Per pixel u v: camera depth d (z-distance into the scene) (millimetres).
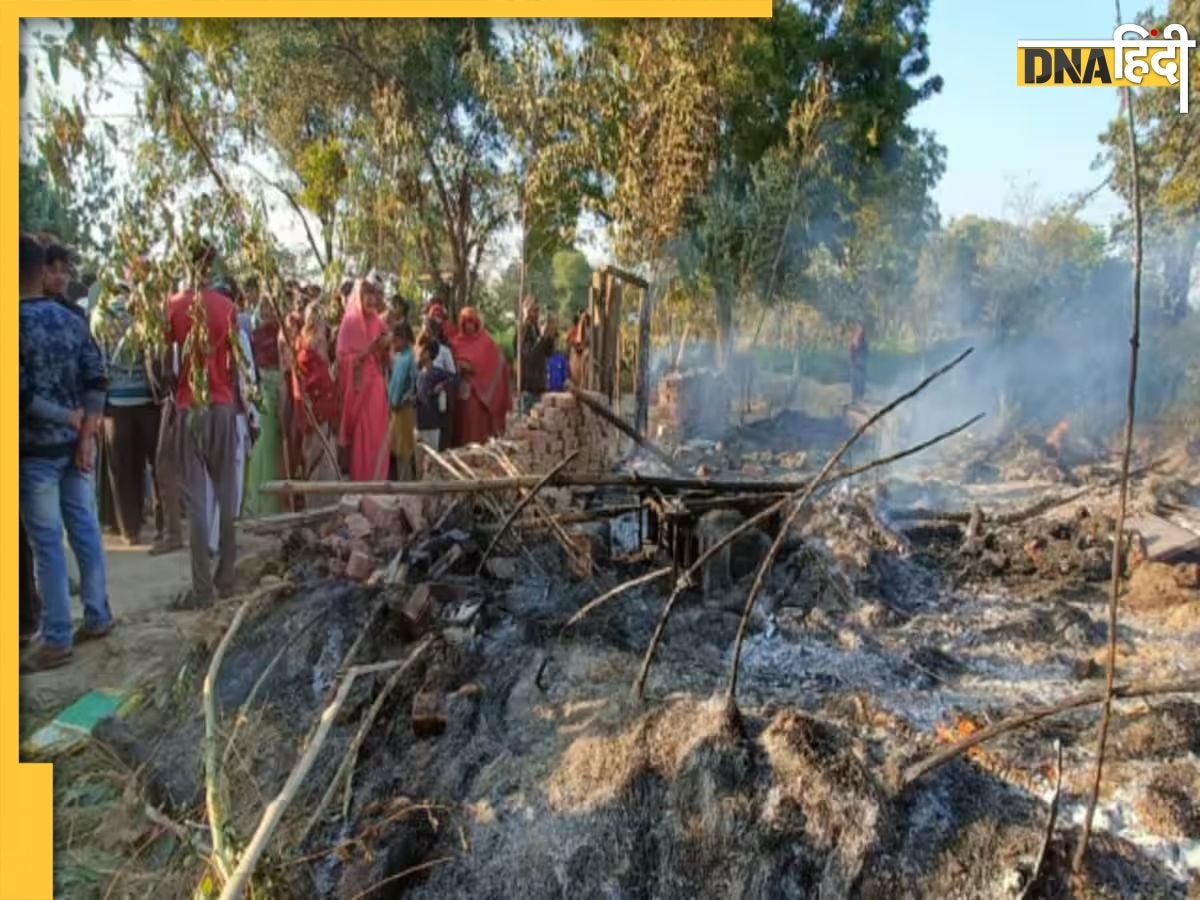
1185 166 10992
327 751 3369
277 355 6492
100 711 3686
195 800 3195
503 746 3320
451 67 17156
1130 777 3092
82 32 4055
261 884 2666
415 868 2900
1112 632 2674
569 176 13594
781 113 17031
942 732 3344
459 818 3059
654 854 2895
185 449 4656
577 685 3670
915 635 4414
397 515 4812
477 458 5715
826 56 18109
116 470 5918
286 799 2719
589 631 4121
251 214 4918
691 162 11750
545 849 2920
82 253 4578
